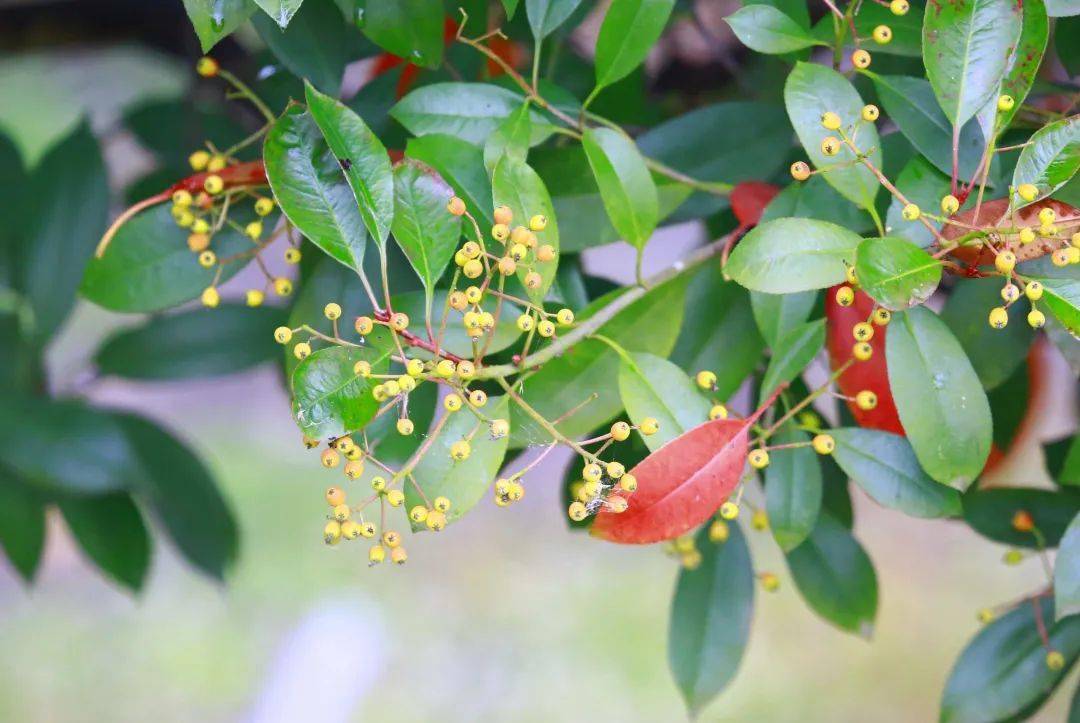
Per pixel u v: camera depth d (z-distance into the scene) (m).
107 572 2.07
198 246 1.71
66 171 2.04
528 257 1.63
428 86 1.71
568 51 1.90
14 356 2.05
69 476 2.02
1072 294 1.60
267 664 4.31
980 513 1.78
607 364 1.69
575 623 4.48
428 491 1.62
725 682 1.82
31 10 2.42
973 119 1.67
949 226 1.63
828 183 1.67
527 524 5.02
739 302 1.75
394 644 4.41
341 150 1.62
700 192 1.82
